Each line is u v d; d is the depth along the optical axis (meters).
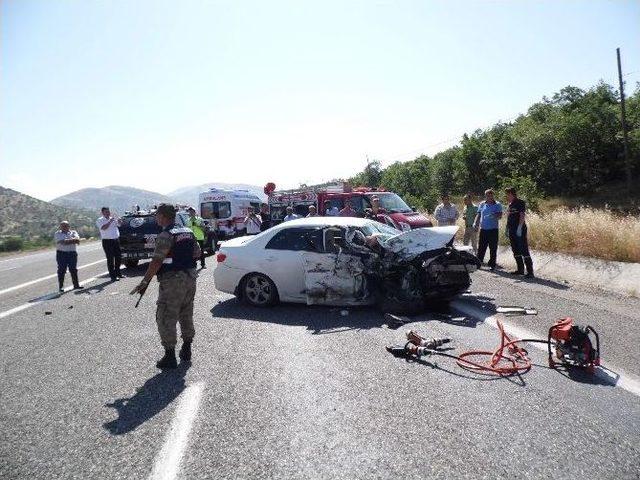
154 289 10.68
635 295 7.86
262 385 4.57
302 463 3.17
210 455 3.33
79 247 32.19
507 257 12.22
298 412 3.94
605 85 40.47
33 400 4.53
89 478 3.13
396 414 3.84
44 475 3.19
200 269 13.75
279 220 18.23
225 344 6.01
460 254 7.35
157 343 6.25
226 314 7.71
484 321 6.62
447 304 7.58
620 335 5.68
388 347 5.43
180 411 4.06
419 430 3.56
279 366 5.09
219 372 5.00
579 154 31.59
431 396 4.17
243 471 3.10
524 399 4.05
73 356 5.89
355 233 7.71
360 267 7.39
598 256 9.90
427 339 5.58
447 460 3.14
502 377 4.58
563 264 10.14
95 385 4.84
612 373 4.55
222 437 3.58
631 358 4.91
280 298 8.01
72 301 9.82
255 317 7.41
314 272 7.60
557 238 11.45
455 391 4.27
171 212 5.30
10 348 6.44
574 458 3.12
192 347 5.96
